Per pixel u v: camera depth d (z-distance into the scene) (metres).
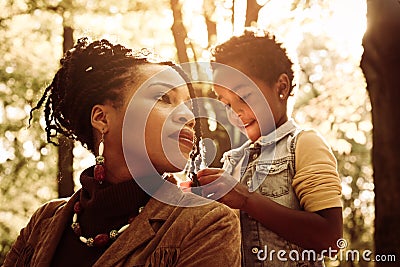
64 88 1.61
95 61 1.57
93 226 1.52
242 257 2.22
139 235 1.45
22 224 10.49
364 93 8.90
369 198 10.02
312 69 9.02
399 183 4.27
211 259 1.41
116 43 1.61
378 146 4.32
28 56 8.80
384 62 4.21
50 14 8.38
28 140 9.64
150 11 7.42
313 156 2.23
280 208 2.06
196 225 1.44
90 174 1.60
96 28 7.46
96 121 1.54
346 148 9.35
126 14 7.46
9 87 8.95
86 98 1.56
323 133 9.11
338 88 8.95
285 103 2.45
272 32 2.52
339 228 2.13
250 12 4.69
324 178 2.18
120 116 1.52
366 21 4.28
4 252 10.39
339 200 2.17
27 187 10.25
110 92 1.53
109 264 1.43
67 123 1.65
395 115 4.24
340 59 8.93
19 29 8.60
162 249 1.42
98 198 1.51
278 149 2.31
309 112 9.02
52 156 9.90
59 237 1.56
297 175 2.22
